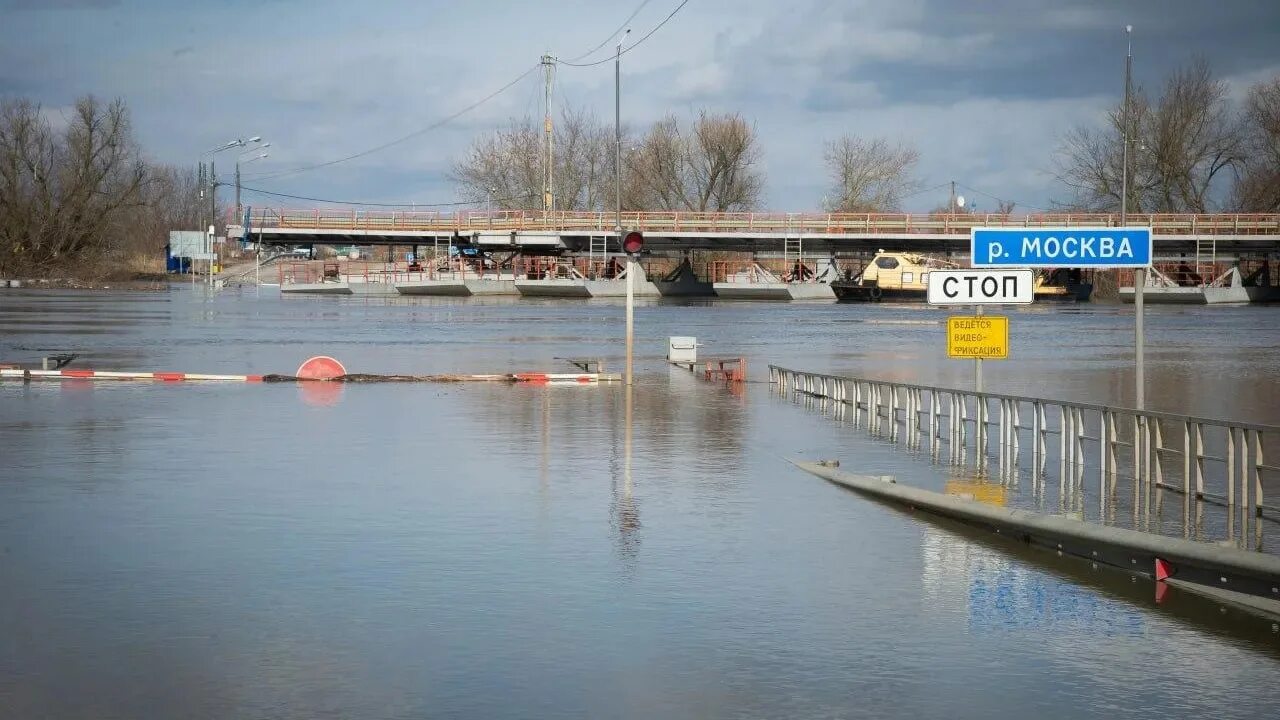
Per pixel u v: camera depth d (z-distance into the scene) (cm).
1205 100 14250
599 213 13138
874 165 16725
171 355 4744
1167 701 959
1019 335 6862
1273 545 1517
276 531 1539
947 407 3225
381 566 1356
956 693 972
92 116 16862
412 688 967
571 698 948
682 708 929
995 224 12662
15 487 1847
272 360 4522
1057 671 1029
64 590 1252
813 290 13100
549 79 14050
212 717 905
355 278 14950
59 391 3350
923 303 12238
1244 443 1709
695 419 2823
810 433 2605
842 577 1338
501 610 1183
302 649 1063
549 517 1642
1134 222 12512
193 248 17562
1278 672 1031
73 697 945
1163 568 1331
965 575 1359
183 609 1184
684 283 13600
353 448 2291
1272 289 13100
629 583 1291
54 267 16788
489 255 15238
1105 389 3684
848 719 912
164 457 2159
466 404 3103
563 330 6812
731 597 1243
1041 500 1848
